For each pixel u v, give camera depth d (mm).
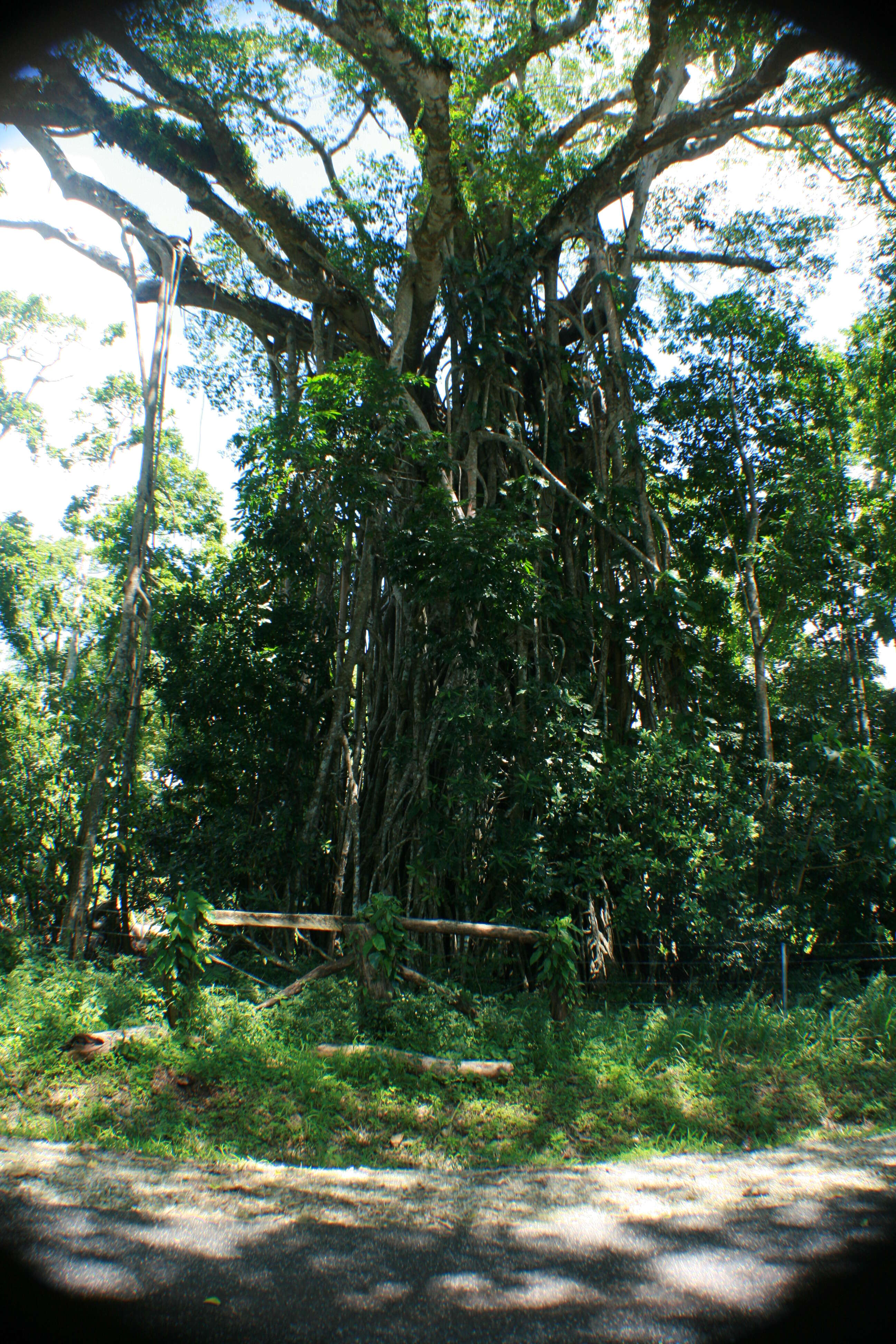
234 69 13266
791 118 14141
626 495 12805
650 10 11320
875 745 13930
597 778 10188
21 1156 4746
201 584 12859
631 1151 5695
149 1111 5621
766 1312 3291
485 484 13250
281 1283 3592
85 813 10047
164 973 6918
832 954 9742
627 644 12820
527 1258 3936
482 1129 6008
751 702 13969
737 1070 6715
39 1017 6316
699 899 9633
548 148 13617
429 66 10727
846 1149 5336
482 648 10859
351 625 12367
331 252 14227
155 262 13586
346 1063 6551
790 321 12766
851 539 12531
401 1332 3215
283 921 7547
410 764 11398
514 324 13781
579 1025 7637
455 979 9641
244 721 11602
